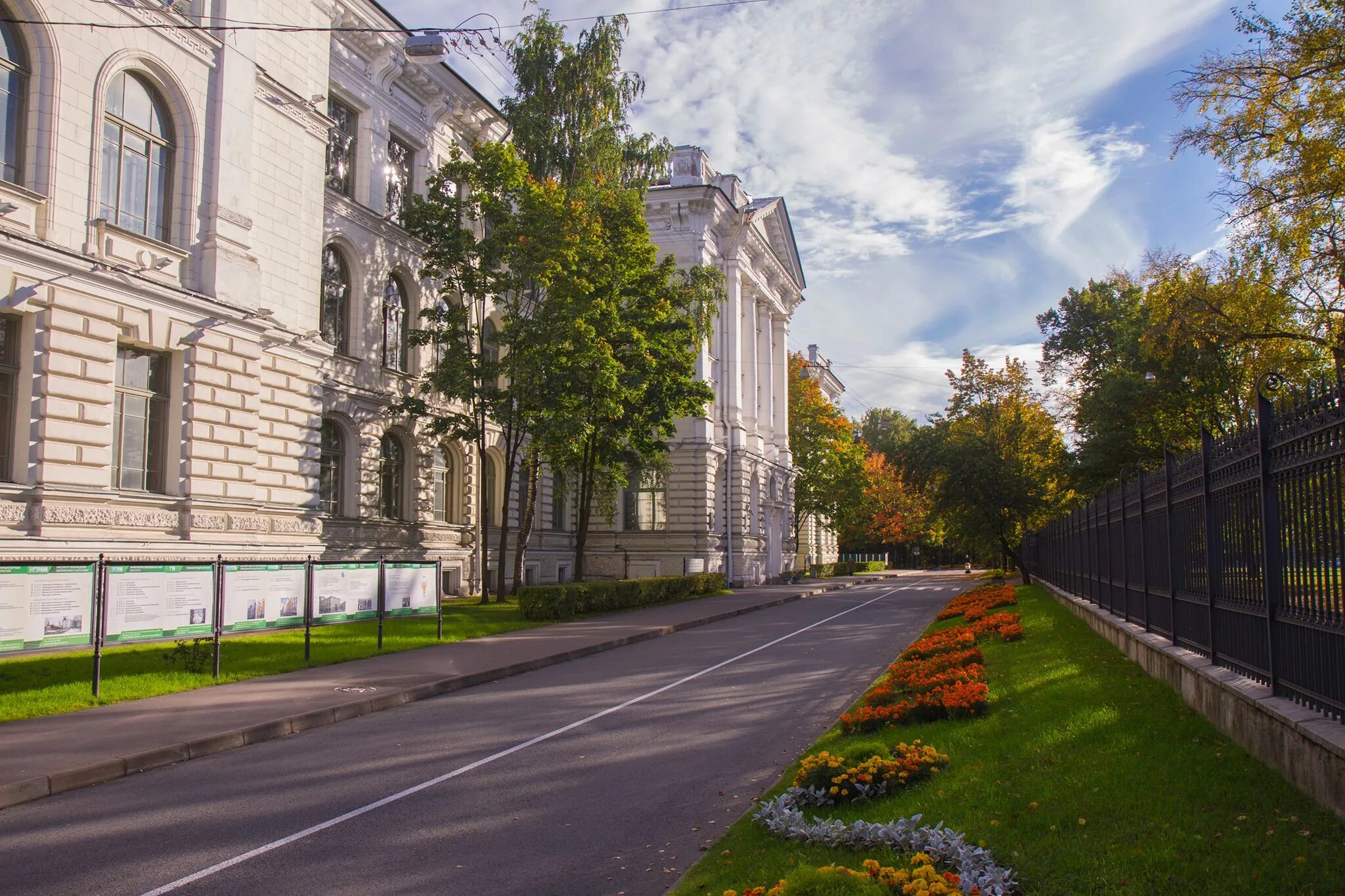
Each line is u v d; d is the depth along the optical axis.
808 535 72.00
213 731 9.80
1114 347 42.62
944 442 37.75
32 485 16.09
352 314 27.16
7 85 16.22
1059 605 23.67
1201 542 9.34
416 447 29.66
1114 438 35.50
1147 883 4.70
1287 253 18.75
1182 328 23.14
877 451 100.38
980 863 5.04
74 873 5.85
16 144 16.34
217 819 7.05
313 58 24.55
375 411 27.44
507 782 8.14
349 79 26.98
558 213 26.06
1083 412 38.56
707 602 33.00
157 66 18.98
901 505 79.00
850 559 94.38
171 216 19.55
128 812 7.29
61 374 16.58
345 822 6.95
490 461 35.19
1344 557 5.93
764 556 51.56
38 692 11.67
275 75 22.91
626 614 27.11
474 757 9.11
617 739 9.95
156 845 6.41
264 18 22.27
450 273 29.83
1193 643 9.73
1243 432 7.84
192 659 13.77
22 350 16.16
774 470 54.41
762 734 10.20
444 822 6.91
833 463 63.59
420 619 22.53
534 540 38.12
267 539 21.50
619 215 28.30
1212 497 8.85
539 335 25.64
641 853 6.21
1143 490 12.29
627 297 29.83
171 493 19.09
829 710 11.61
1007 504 36.50
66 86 16.86
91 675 13.05
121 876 5.79
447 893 5.50
